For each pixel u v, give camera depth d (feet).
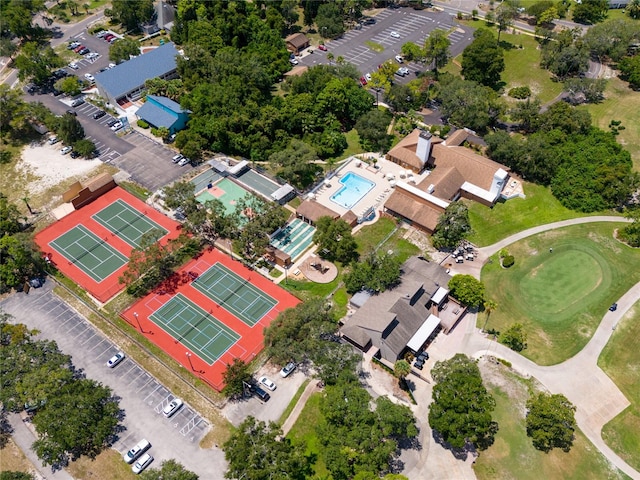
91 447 317.22
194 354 367.25
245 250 437.17
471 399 304.09
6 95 545.85
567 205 481.05
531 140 504.84
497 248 447.42
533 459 314.35
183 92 591.78
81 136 538.06
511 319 391.86
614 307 395.75
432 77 633.20
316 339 337.72
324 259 434.30
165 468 284.20
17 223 449.06
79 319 388.57
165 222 464.65
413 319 373.20
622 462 315.58
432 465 311.06
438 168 504.43
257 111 545.44
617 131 566.36
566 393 347.36
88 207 476.54
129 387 347.15
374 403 330.13
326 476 300.20
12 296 404.98
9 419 331.98
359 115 569.64
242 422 328.70
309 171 507.71
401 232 456.86
